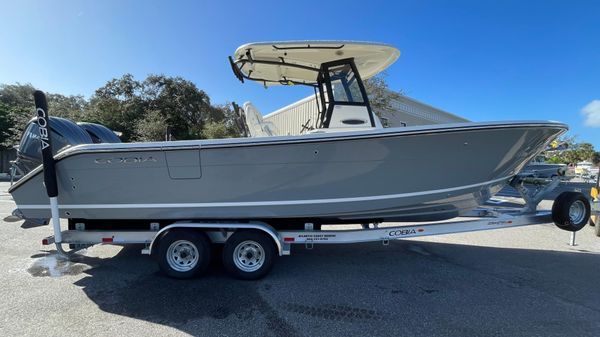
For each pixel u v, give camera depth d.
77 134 4.13
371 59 4.39
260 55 4.23
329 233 3.77
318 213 3.70
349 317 2.83
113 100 24.81
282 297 3.23
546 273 3.90
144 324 2.70
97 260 4.38
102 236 3.84
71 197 3.68
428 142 3.48
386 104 15.12
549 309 2.97
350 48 4.06
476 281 3.65
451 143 3.52
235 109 4.95
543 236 5.71
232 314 2.88
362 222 4.17
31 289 3.40
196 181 3.53
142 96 25.95
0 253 4.60
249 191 3.56
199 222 3.67
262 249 3.62
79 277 3.75
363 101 4.30
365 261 4.36
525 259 4.45
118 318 2.80
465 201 3.98
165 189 3.57
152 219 3.77
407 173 3.60
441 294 3.30
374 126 4.27
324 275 3.83
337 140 3.38
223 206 3.63
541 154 4.59
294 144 3.39
